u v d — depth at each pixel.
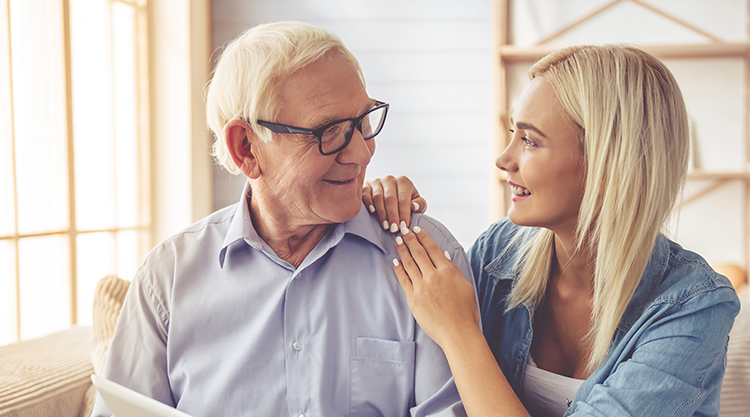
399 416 0.96
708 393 0.92
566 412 0.98
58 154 2.72
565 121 0.95
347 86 0.90
